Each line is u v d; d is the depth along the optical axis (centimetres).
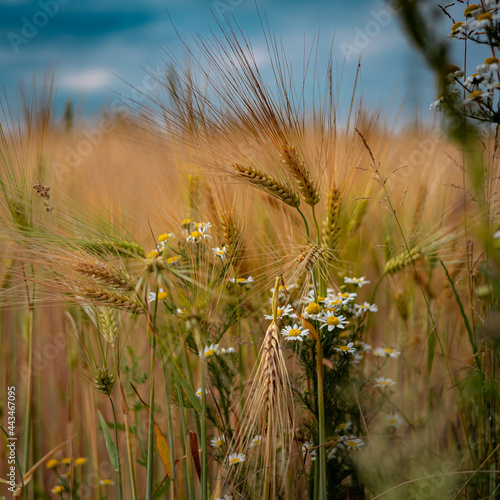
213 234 274
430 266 318
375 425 298
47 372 401
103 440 356
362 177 337
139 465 330
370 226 400
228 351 256
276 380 191
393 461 278
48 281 220
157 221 304
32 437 356
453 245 310
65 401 382
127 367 298
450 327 352
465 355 333
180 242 255
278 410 190
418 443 285
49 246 230
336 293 288
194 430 307
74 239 234
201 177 292
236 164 243
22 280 249
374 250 401
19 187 271
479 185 188
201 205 284
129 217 320
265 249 297
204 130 246
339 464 261
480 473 253
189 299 217
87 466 350
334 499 262
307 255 229
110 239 238
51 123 344
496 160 216
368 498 277
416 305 375
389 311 379
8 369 399
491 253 188
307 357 245
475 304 254
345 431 268
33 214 256
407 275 364
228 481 229
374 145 319
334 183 281
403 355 339
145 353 335
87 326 285
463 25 182
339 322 238
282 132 240
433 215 350
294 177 243
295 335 226
